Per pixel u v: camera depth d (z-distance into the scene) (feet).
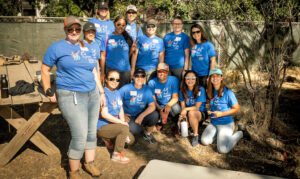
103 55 17.03
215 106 15.11
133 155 14.08
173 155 14.20
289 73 28.81
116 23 16.37
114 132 13.11
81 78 10.52
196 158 13.98
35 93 12.57
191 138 15.84
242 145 15.14
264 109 16.74
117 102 13.60
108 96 13.34
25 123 12.62
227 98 14.83
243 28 24.97
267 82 18.52
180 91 15.98
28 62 18.94
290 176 12.53
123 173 12.57
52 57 10.22
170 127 17.20
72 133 10.89
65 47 10.23
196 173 11.37
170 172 11.38
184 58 17.92
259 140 15.57
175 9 38.68
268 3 17.31
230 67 27.43
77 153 11.14
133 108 15.06
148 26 16.96
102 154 13.93
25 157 13.47
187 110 15.48
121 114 13.92
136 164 13.29
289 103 20.98
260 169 13.06
